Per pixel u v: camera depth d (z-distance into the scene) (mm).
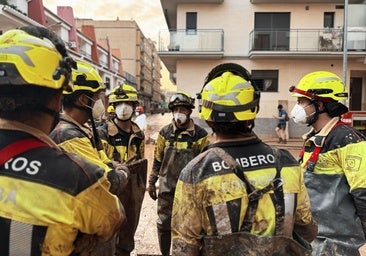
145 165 3141
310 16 20391
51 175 1245
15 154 1254
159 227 3965
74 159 1330
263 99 20453
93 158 2109
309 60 20438
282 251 1615
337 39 19609
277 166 1684
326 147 2381
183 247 1632
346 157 2270
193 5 20578
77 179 1276
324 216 2338
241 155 1670
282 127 17469
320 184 2377
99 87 2373
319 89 2447
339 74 20391
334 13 20344
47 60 1273
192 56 20453
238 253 1569
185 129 3982
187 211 1639
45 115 1338
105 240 1427
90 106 2346
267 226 1604
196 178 1636
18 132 1283
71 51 25594
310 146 2529
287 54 19688
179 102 3895
